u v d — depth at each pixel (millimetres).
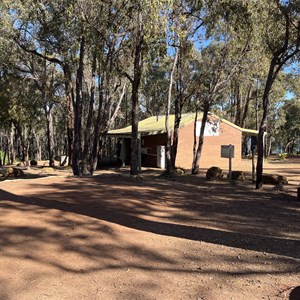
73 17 15156
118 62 16750
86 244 5660
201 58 20469
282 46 12664
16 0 16422
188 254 5301
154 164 29422
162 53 14344
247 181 15172
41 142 67188
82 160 18328
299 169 23891
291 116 60438
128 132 29500
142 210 8297
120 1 14031
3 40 18469
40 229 6379
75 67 18953
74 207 8219
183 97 23078
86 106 33312
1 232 6164
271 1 11836
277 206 9164
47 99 28219
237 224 7184
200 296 3975
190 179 16219
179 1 14320
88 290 4121
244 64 19328
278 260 5035
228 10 14445
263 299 3891
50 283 4285
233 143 30609
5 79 26453
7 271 4586
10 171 20969
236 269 4730
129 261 5004
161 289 4152
